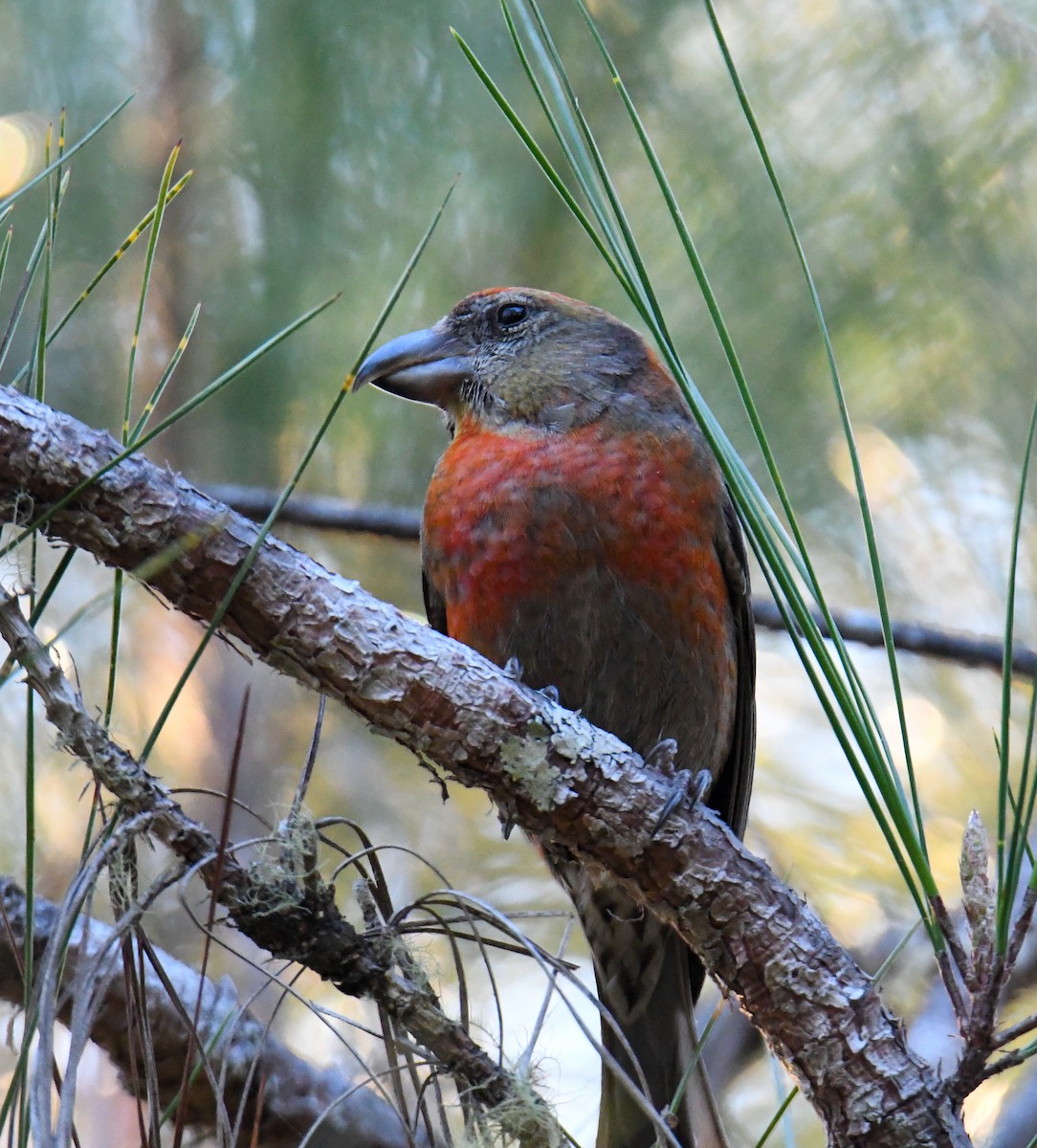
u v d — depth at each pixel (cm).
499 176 671
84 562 750
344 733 803
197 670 780
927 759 777
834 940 453
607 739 462
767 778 802
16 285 652
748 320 697
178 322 665
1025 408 725
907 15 696
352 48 653
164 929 729
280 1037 659
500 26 661
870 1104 431
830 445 730
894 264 702
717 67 696
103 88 660
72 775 730
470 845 799
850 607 762
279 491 690
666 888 459
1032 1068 701
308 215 661
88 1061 704
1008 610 357
